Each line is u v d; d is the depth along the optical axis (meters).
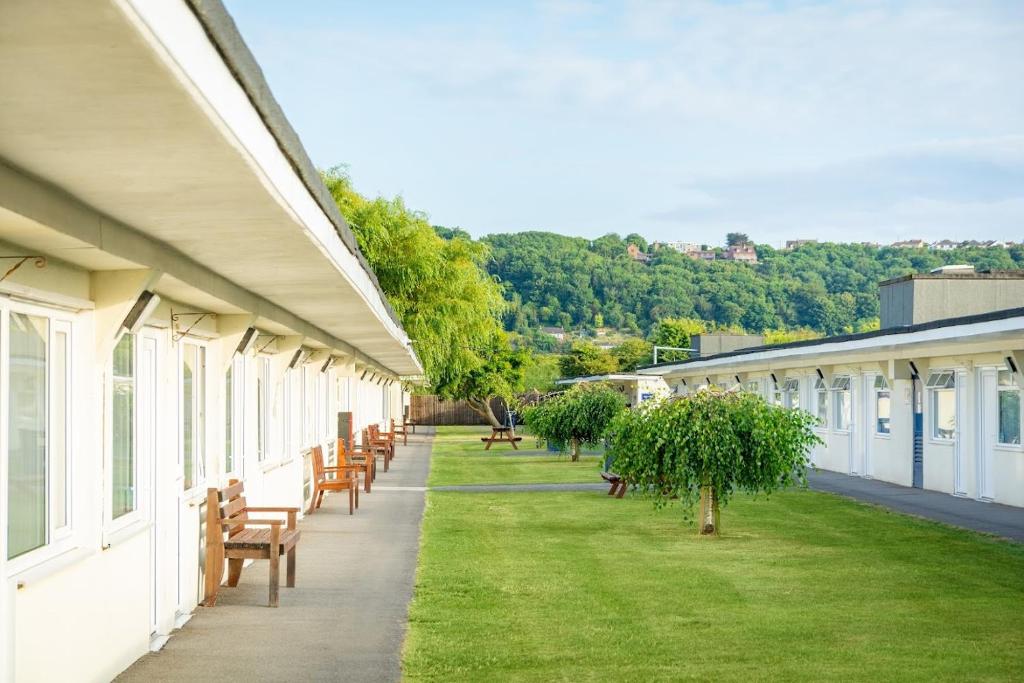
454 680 7.44
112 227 6.16
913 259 140.12
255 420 13.23
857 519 17.44
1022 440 19.27
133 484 8.23
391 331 15.38
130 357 8.16
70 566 6.46
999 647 8.45
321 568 12.34
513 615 9.66
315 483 18.36
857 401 28.06
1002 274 33.25
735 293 131.62
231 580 11.14
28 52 3.03
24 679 5.76
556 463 31.80
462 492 22.34
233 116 3.75
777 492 22.67
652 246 162.50
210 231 6.51
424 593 10.72
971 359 21.22
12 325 5.93
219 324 10.95
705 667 7.80
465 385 54.66
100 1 2.65
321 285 10.02
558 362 76.62
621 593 10.75
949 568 12.38
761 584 11.28
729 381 39.97
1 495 5.58
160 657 8.09
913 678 7.52
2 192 4.61
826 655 8.18
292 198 5.27
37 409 6.30
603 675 7.57
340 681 7.40
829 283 138.88
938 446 22.86
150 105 3.60
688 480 14.94
